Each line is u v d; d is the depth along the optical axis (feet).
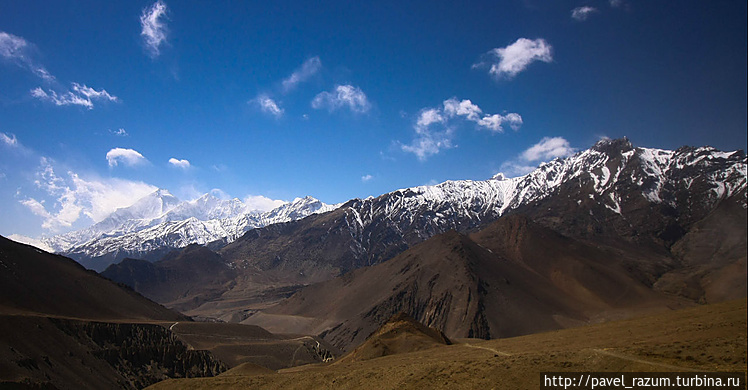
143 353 519.60
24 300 519.19
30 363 396.98
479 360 234.38
